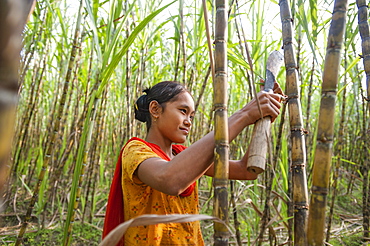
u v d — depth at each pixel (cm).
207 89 337
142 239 99
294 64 87
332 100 63
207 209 310
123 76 308
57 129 179
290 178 175
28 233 248
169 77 365
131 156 98
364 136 266
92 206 277
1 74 25
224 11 77
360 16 119
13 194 324
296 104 84
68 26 305
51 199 286
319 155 63
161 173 85
